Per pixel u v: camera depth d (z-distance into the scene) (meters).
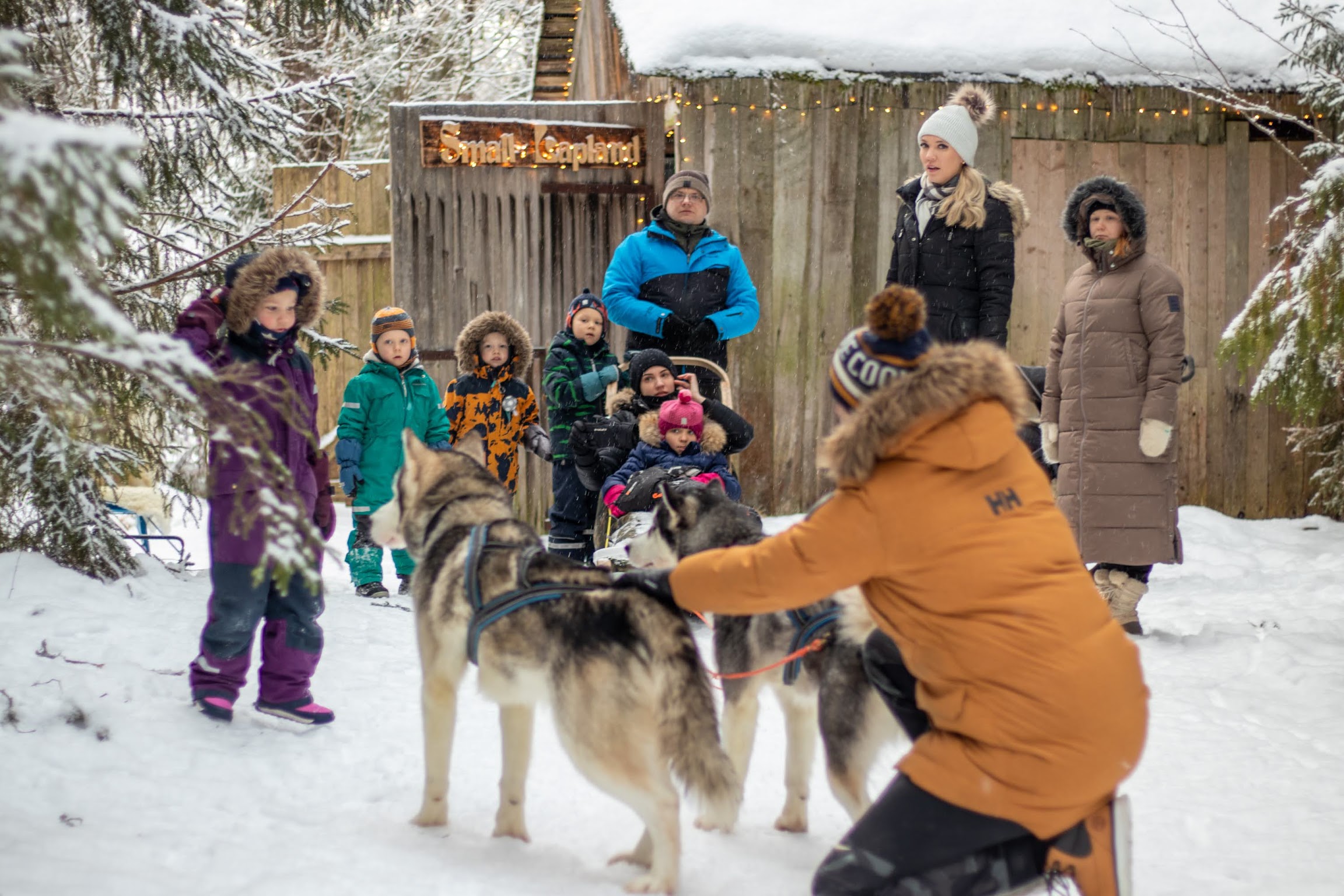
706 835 3.17
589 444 5.96
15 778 3.19
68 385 2.65
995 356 2.26
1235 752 3.89
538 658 2.80
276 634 3.94
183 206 6.16
